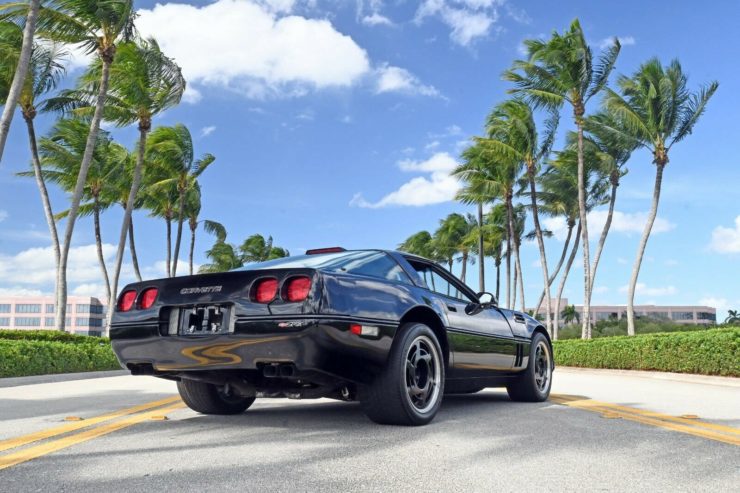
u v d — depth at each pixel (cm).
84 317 13500
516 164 3014
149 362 415
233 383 416
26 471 271
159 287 416
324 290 366
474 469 281
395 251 473
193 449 325
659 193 2483
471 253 5516
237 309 375
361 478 262
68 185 2869
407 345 406
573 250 3644
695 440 366
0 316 13625
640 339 1452
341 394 412
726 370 1144
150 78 2183
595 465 292
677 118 2442
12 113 1332
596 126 2650
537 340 615
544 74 2484
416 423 412
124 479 257
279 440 354
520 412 504
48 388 872
